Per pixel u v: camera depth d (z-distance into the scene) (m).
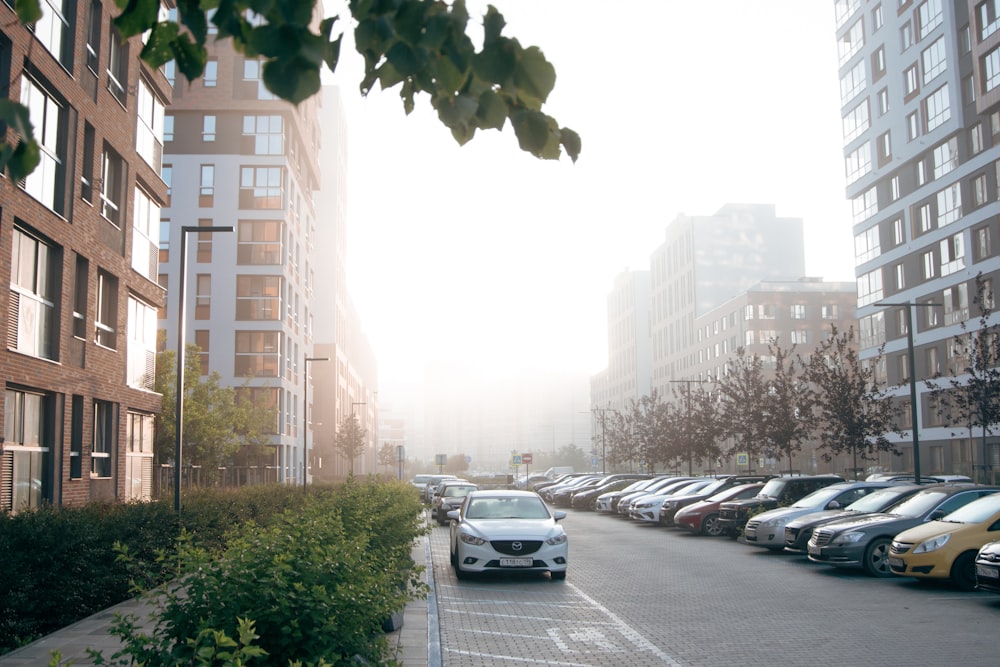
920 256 50.94
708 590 14.73
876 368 55.84
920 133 50.28
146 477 25.03
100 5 20.25
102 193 20.97
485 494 18.19
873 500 18.69
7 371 15.80
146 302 24.66
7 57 15.25
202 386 38.97
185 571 5.63
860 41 58.09
